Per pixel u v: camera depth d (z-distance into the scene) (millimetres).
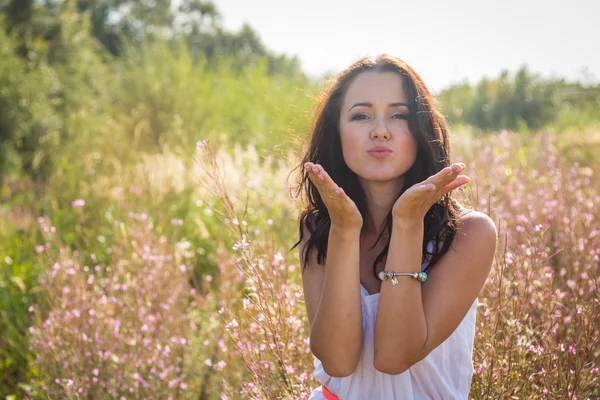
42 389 3564
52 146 12352
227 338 3516
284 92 14062
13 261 5660
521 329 2439
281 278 2883
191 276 4668
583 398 2342
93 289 4113
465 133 9750
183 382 3500
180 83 15523
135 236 4652
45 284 4184
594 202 3971
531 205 3812
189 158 7691
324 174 1810
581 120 15625
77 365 3447
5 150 11875
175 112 14312
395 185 2107
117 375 3406
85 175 7953
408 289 1796
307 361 2699
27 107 13148
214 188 2758
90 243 5652
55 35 18266
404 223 1803
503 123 19406
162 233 5125
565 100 20297
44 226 5172
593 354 2490
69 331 3547
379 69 2041
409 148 2021
